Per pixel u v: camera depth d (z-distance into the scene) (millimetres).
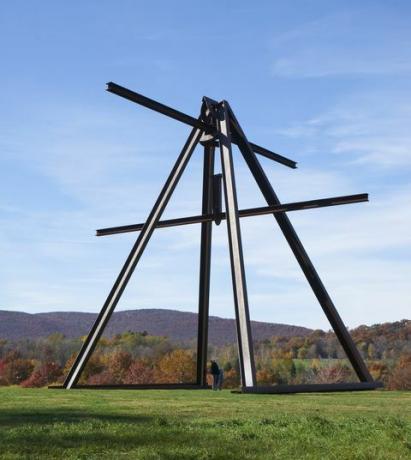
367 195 24047
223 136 26453
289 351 144125
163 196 27312
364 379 25047
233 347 128375
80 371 27266
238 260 23688
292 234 26109
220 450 7648
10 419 11234
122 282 27203
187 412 12984
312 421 10211
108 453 7480
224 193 25250
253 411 13453
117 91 24375
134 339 150125
